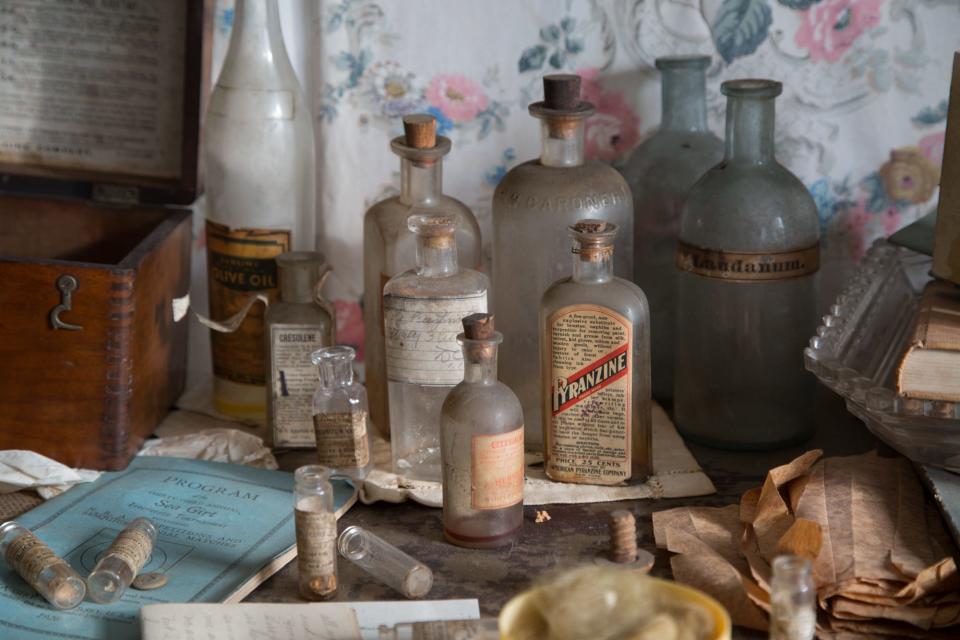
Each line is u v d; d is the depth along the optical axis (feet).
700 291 3.86
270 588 3.21
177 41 4.40
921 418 3.24
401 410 3.71
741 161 3.79
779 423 3.91
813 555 2.93
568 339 3.57
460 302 3.57
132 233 4.54
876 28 4.25
